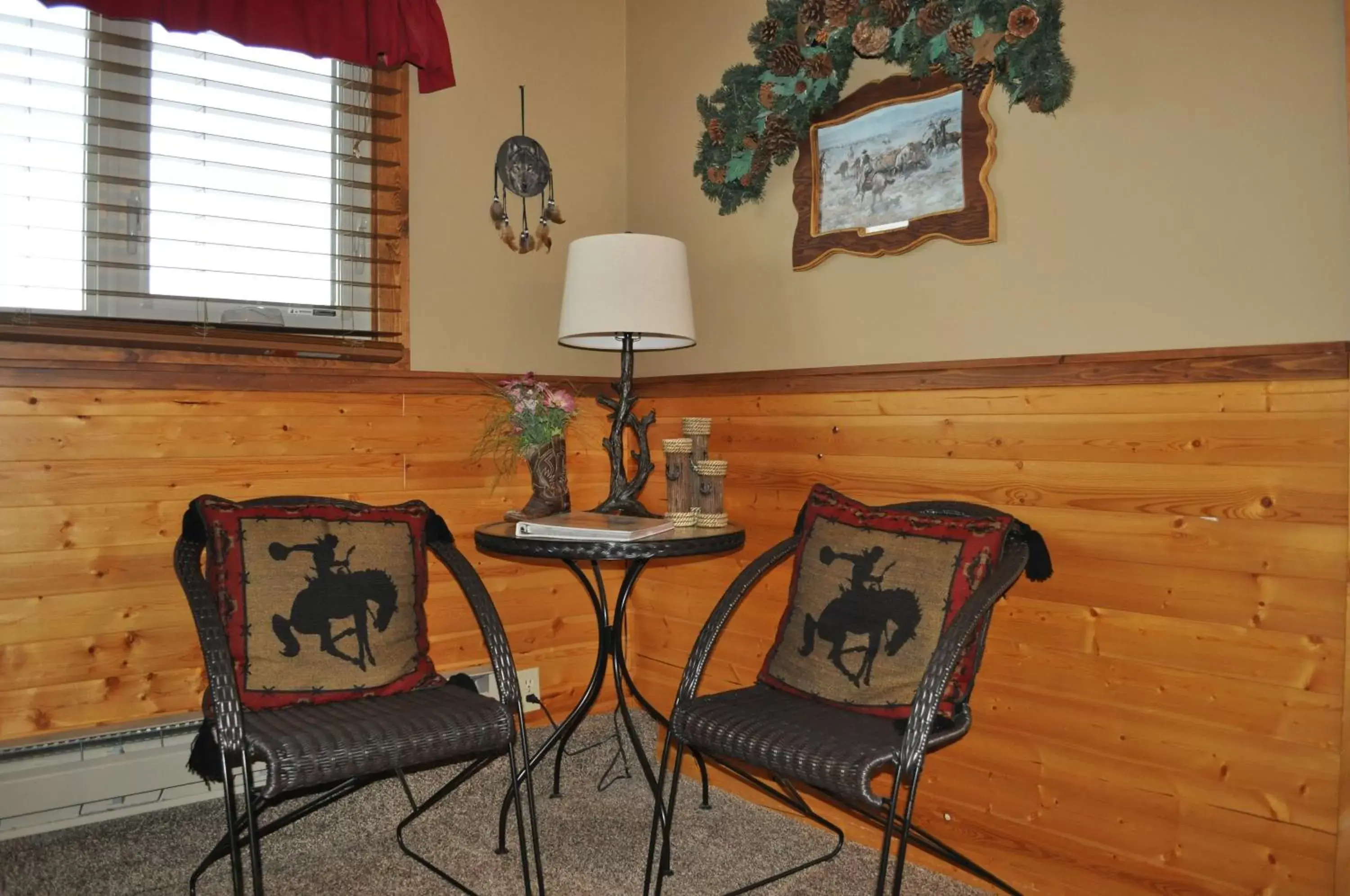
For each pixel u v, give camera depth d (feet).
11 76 7.04
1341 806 5.55
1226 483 6.01
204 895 6.97
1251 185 5.94
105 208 7.34
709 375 9.48
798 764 5.68
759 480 9.01
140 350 7.49
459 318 9.37
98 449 7.35
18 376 7.02
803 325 8.68
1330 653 5.60
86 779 6.88
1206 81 6.12
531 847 7.71
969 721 6.12
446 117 9.28
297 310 8.58
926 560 6.48
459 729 6.03
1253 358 5.88
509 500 9.61
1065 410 6.77
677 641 9.91
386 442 8.81
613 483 8.48
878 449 7.98
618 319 7.68
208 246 8.11
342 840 7.75
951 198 7.44
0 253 7.20
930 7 7.31
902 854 5.41
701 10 9.68
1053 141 6.86
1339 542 5.56
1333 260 5.63
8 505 7.00
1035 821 6.96
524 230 9.79
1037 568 6.46
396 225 8.95
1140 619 6.41
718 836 7.96
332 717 6.01
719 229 9.50
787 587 8.70
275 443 8.18
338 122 8.79
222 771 5.50
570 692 10.02
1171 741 6.27
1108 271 6.59
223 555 6.49
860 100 8.10
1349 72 5.51
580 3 10.27
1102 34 6.59
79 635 7.29
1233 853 6.00
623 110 10.61
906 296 7.83
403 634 6.84
